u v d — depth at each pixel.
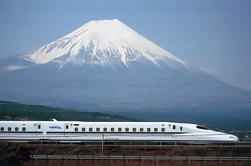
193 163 78.12
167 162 78.31
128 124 89.38
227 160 78.12
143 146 85.62
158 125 89.31
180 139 88.81
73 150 84.75
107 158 78.75
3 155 79.38
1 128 89.25
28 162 79.25
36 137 89.12
